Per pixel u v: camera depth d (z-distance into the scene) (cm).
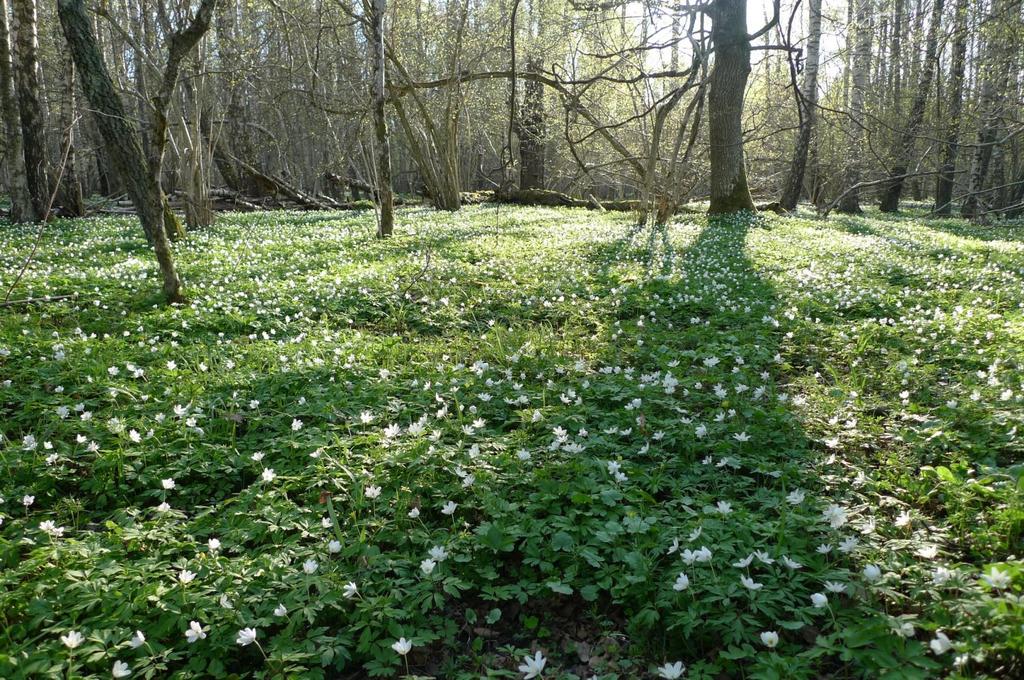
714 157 2377
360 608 323
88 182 4303
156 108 827
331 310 895
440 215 2406
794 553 340
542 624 346
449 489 427
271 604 327
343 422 548
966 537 362
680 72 1908
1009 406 514
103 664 296
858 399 565
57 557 354
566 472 436
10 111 1989
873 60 3497
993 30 1912
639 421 503
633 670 309
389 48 2319
